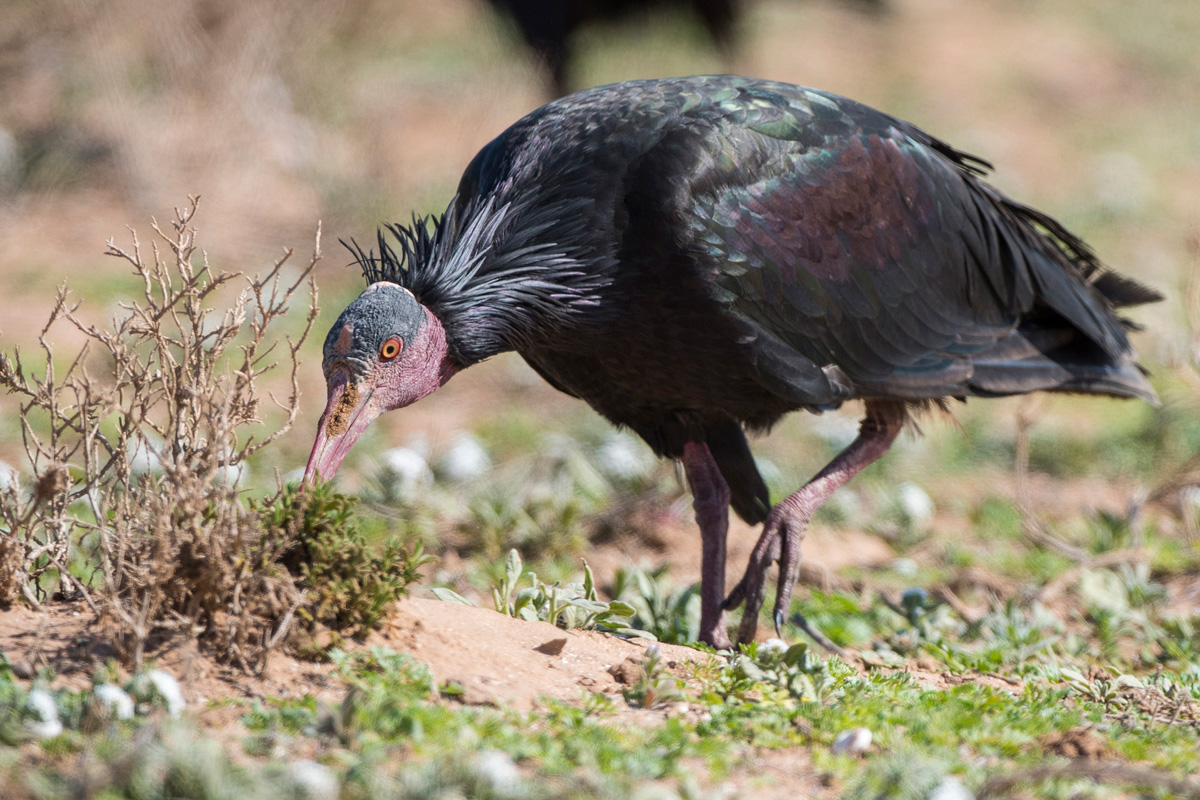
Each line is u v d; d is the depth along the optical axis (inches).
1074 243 451.5
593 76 1119.0
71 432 577.3
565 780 224.8
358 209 885.2
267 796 208.1
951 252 403.2
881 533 540.7
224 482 266.7
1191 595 453.7
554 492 533.3
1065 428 694.5
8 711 232.1
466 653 285.0
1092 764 241.9
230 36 959.0
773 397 374.0
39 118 990.4
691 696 280.8
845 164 375.6
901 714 271.7
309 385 668.7
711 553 383.6
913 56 1337.4
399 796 212.8
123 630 259.3
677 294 344.2
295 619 266.5
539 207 345.4
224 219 892.6
